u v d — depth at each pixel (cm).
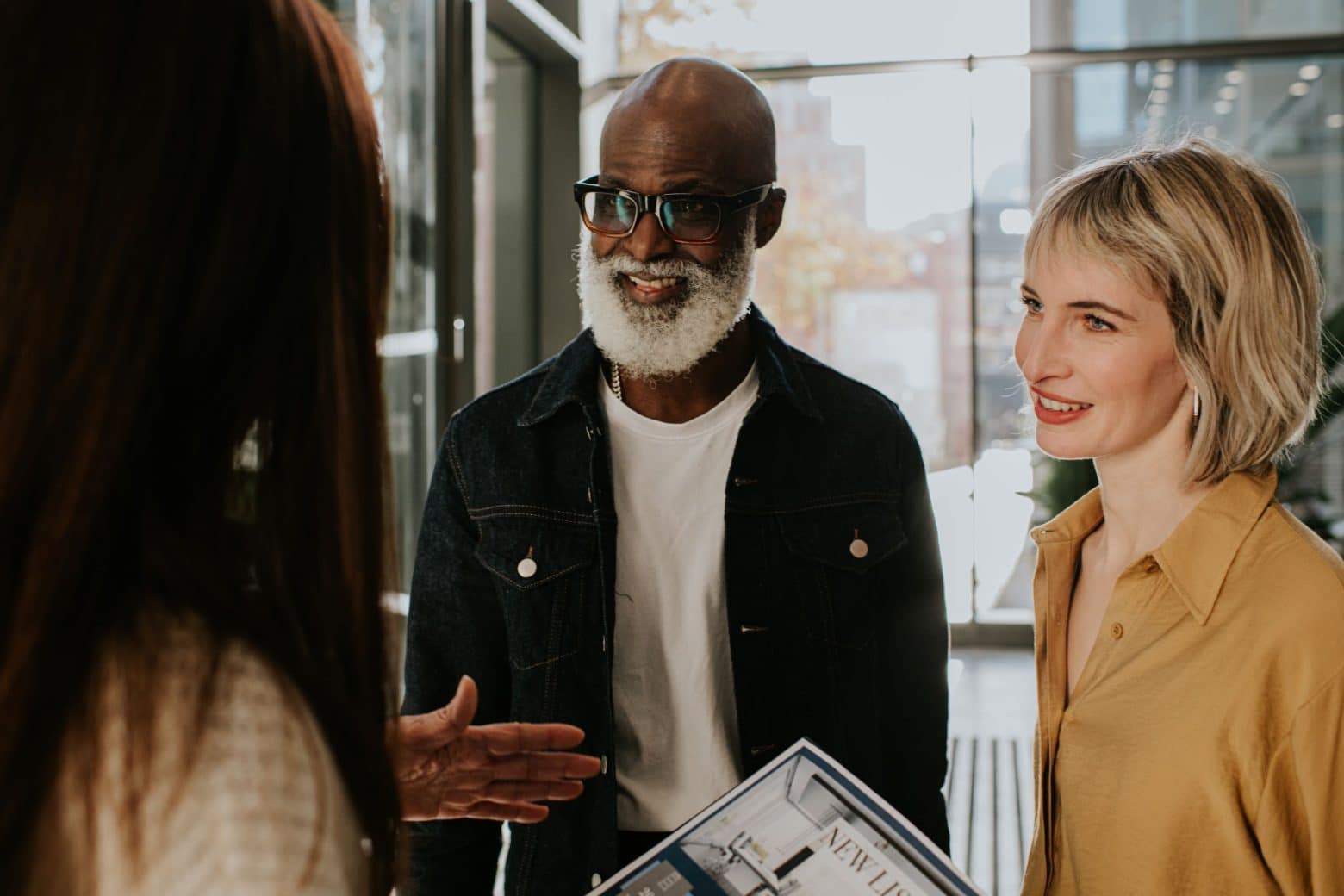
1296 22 652
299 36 53
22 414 45
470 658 148
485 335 539
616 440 146
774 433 147
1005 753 474
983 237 674
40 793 45
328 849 48
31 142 46
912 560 155
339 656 54
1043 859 107
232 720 47
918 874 88
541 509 145
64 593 45
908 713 154
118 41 47
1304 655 88
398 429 396
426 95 394
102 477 46
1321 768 87
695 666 142
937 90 673
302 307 53
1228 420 97
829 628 145
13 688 44
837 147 680
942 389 681
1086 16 662
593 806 139
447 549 149
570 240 582
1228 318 96
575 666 141
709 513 144
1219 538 96
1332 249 660
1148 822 94
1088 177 104
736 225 139
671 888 89
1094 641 109
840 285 686
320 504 54
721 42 680
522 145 570
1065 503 641
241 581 50
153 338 47
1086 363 102
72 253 46
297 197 52
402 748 90
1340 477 620
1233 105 662
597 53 680
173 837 45
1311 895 89
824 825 92
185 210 48
